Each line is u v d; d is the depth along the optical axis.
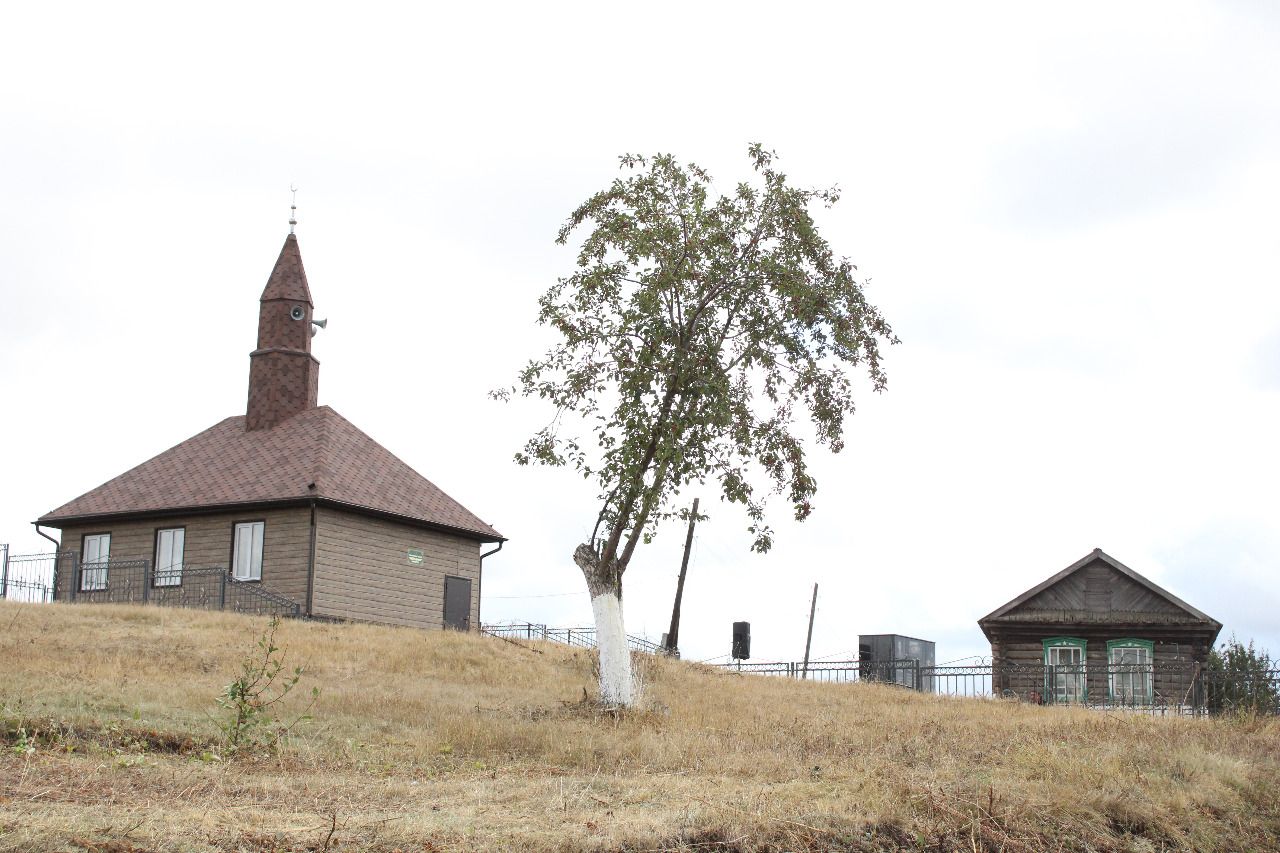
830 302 21.38
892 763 13.77
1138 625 36.62
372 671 23.56
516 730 16.25
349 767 13.75
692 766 14.17
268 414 39.00
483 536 39.41
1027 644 37.38
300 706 17.59
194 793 11.07
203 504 35.22
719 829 10.34
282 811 10.42
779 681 31.84
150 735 14.59
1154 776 13.34
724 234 20.97
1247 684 30.56
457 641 28.94
